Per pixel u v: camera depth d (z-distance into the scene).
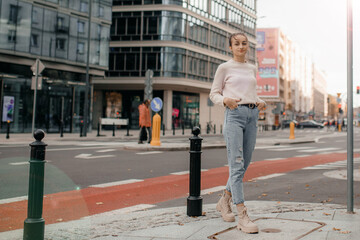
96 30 28.22
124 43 37.56
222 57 44.03
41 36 24.38
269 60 71.44
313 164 10.77
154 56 36.81
